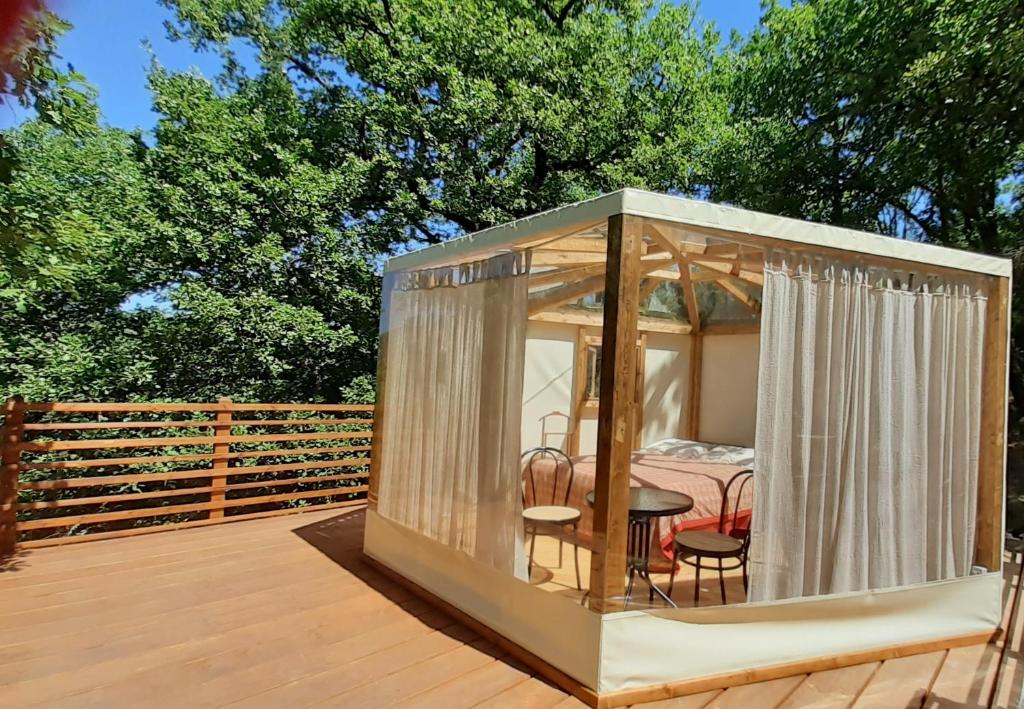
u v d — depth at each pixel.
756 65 9.71
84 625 2.85
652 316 5.99
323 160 9.20
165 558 3.94
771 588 2.56
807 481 2.66
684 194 10.68
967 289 3.12
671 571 3.29
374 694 2.30
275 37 9.88
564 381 5.56
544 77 9.29
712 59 11.77
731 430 6.07
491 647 2.75
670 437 6.23
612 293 2.31
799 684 2.49
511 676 2.48
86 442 4.20
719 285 5.46
